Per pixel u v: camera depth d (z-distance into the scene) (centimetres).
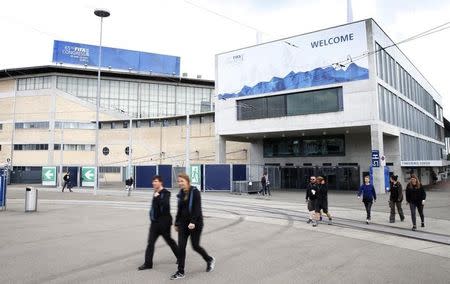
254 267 748
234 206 2069
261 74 3878
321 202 1367
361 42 3294
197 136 5375
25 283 634
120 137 6225
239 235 1126
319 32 3525
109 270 719
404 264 781
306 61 3588
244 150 4859
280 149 4384
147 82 6981
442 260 820
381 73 3431
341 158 3981
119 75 6775
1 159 6612
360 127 3412
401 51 4150
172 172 3875
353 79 3309
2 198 1789
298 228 1277
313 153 4159
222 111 4131
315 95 3541
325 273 706
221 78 4162
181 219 701
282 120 3709
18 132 6581
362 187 1432
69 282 641
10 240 1013
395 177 1446
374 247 958
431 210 1864
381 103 3362
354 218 1559
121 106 6806
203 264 771
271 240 1047
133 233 1133
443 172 6338
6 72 6581
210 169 3506
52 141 6397
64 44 6644
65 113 6462
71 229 1208
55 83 6538
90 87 6750
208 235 1123
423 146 4900
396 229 1268
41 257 820
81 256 831
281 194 3194
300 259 819
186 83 7156
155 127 5859
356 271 722
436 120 5994
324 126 3447
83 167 4288
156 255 848
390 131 3497
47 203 2195
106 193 3216
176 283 640
